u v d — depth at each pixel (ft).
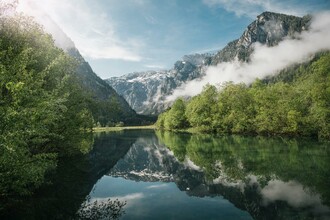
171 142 259.19
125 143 272.72
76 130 126.31
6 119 52.65
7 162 54.54
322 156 133.18
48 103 64.64
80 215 62.44
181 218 59.88
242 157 140.26
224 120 328.49
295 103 261.44
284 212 61.16
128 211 65.51
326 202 67.26
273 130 275.18
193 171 116.78
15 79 58.54
